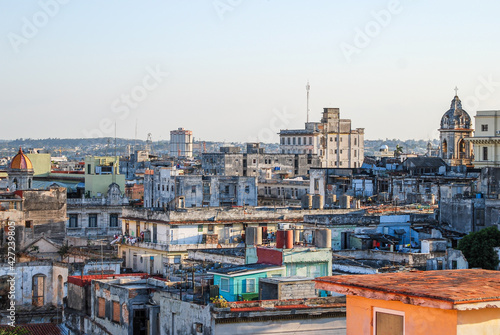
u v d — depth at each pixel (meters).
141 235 116.00
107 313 66.50
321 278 31.52
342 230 101.88
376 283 29.94
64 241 124.56
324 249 68.50
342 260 81.75
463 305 26.81
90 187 173.75
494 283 29.72
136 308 63.06
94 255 112.25
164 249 109.19
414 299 27.81
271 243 93.81
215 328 51.84
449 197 124.62
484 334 27.14
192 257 92.50
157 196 182.62
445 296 27.20
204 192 177.62
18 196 127.25
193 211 112.81
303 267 67.56
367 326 29.50
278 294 57.16
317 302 54.34
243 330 52.16
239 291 62.12
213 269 69.12
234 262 85.00
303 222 104.19
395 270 76.75
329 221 101.50
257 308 52.66
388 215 108.88
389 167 197.12
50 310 97.94
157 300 62.19
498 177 130.25
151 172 188.25
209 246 110.12
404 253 88.25
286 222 108.88
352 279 30.94
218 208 119.19
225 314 51.91
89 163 182.62
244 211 115.94
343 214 114.00
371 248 98.75
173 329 58.28
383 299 28.73
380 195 167.75
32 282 98.94
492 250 97.69
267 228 112.31
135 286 65.94
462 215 115.94
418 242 103.06
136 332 62.88
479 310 27.11
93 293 69.00
